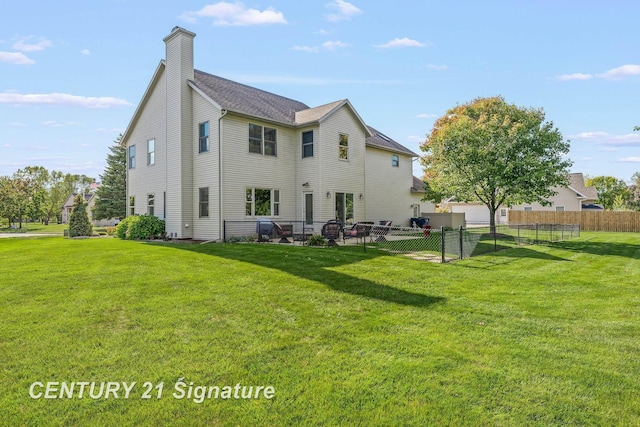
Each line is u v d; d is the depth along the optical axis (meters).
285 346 3.90
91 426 2.57
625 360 3.62
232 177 14.76
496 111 18.14
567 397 2.93
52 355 3.64
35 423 2.59
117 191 31.38
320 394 2.96
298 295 5.89
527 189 16.36
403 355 3.69
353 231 14.90
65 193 66.56
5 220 40.34
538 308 5.40
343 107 17.39
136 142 19.00
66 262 8.89
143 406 2.79
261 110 16.27
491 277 7.66
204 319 4.73
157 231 16.23
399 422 2.61
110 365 3.45
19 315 4.83
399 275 7.51
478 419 2.64
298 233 16.14
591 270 8.80
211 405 2.81
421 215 25.56
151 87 17.52
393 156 22.91
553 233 19.72
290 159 16.95
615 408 2.78
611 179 52.78
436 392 2.99
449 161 17.86
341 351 3.79
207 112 15.04
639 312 5.25
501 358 3.63
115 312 4.98
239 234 14.89
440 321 4.76
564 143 16.53
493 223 18.17
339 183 17.09
